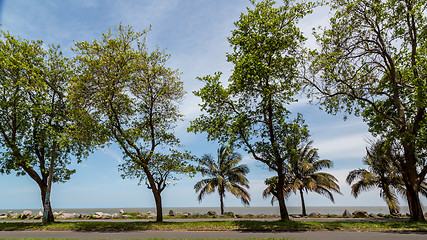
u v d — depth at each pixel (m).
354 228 16.38
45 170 22.34
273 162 20.72
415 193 20.11
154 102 22.48
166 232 16.20
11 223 20.78
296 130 20.20
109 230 17.45
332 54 20.06
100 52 20.45
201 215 33.03
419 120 20.12
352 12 20.27
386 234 14.20
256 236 13.60
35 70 20.58
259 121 21.17
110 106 20.80
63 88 22.31
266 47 19.09
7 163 20.83
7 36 20.45
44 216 19.72
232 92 21.17
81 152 23.16
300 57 19.92
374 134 24.41
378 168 32.03
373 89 20.50
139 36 21.39
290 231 15.89
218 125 21.03
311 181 34.50
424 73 18.55
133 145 21.05
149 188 21.89
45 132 20.94
